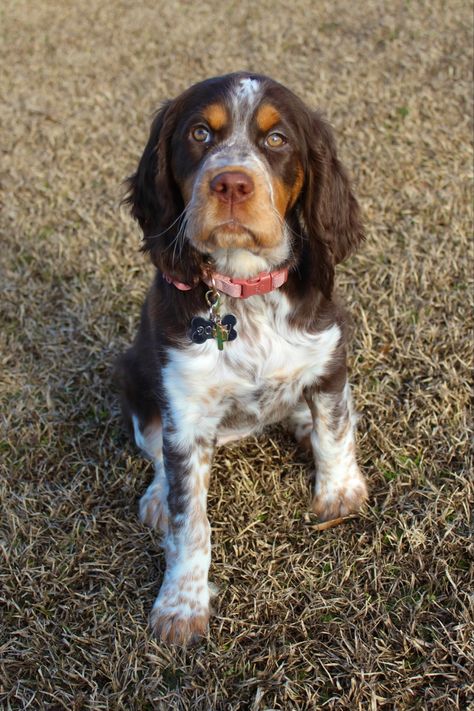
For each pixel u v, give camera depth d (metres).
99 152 1.67
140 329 1.07
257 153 0.91
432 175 1.46
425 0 2.21
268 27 2.20
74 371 1.22
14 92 1.96
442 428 1.09
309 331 0.98
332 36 2.09
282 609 0.97
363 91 1.77
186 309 0.96
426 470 1.06
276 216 0.90
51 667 0.94
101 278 1.35
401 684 0.90
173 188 0.95
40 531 1.04
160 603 0.97
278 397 1.01
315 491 1.06
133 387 1.07
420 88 1.75
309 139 0.95
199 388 0.97
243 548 1.02
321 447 1.04
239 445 1.12
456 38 1.96
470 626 0.93
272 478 1.08
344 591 0.98
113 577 1.00
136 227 1.43
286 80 1.86
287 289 0.97
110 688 0.92
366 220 1.38
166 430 0.99
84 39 2.26
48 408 1.18
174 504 0.98
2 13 2.49
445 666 0.91
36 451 1.13
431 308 1.23
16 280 1.36
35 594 0.99
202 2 2.46
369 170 1.48
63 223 1.47
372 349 1.19
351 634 0.94
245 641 0.96
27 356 1.24
